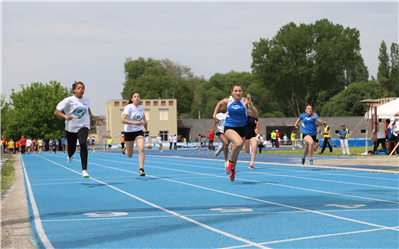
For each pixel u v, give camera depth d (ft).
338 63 197.26
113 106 224.53
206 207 20.63
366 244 13.08
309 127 47.09
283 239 13.83
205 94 372.99
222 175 39.52
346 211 19.06
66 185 32.27
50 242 13.75
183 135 255.50
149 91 276.62
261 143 96.89
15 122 225.35
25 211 19.94
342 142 78.02
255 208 20.18
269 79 211.41
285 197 23.95
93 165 60.59
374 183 30.86
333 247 12.75
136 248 12.96
